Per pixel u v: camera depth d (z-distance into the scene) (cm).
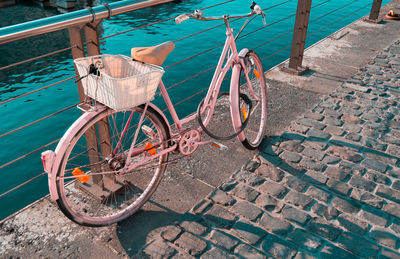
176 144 251
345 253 218
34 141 739
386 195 266
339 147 323
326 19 1461
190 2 1888
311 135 341
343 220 243
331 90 431
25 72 1102
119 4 218
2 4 1986
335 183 278
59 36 1405
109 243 223
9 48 1284
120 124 660
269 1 1742
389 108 388
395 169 295
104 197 254
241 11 1609
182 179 280
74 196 260
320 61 515
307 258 214
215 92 270
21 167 651
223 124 360
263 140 334
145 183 275
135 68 209
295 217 245
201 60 1111
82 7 1972
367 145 325
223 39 1290
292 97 413
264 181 280
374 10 679
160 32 1402
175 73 1015
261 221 241
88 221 218
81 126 194
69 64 1167
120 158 226
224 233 231
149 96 200
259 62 316
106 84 180
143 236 229
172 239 226
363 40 598
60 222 238
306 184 277
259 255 216
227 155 311
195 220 241
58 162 190
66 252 216
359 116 373
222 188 271
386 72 477
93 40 222
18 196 575
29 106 890
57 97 938
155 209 251
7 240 223
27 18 1798
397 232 234
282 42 1237
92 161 260
